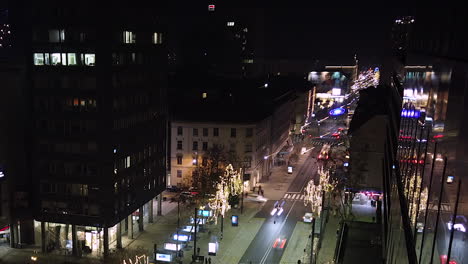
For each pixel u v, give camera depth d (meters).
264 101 136.00
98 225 69.81
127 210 75.12
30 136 74.75
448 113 10.93
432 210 12.18
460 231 8.91
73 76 67.94
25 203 73.56
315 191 96.81
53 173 71.06
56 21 67.50
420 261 13.48
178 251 69.44
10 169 72.94
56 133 70.00
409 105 20.97
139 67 77.94
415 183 16.19
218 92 140.25
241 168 105.38
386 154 63.06
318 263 63.59
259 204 100.94
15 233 73.94
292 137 172.38
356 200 93.25
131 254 67.38
